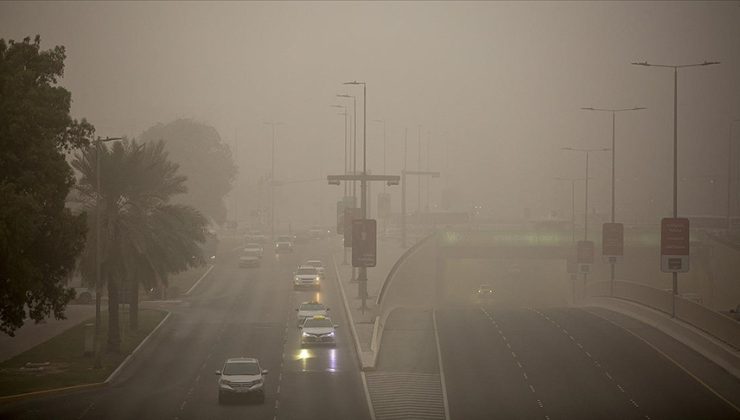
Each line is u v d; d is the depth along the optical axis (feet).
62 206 178.70
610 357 226.79
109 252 221.66
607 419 166.91
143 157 230.68
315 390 186.80
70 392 182.50
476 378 202.18
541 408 175.11
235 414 164.86
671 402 181.16
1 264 158.30
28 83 177.27
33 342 232.53
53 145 176.96
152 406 170.50
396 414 168.66
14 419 156.97
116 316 222.89
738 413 172.04
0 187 160.25
